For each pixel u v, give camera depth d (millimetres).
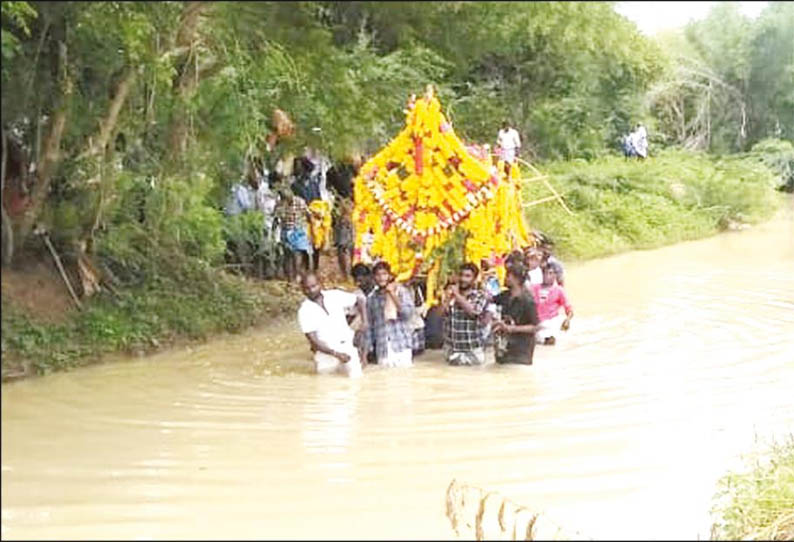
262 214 11273
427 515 5562
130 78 7789
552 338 10000
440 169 9648
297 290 11609
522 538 5223
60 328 7539
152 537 5094
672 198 16500
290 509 5602
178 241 9602
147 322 8711
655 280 13852
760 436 7035
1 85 5953
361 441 6848
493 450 6758
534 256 10016
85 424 6195
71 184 8070
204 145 9688
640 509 5746
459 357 9164
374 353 9203
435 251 9727
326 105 7371
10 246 6504
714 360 9305
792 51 10789
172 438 6543
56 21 6301
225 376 8258
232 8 5164
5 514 5188
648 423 7387
